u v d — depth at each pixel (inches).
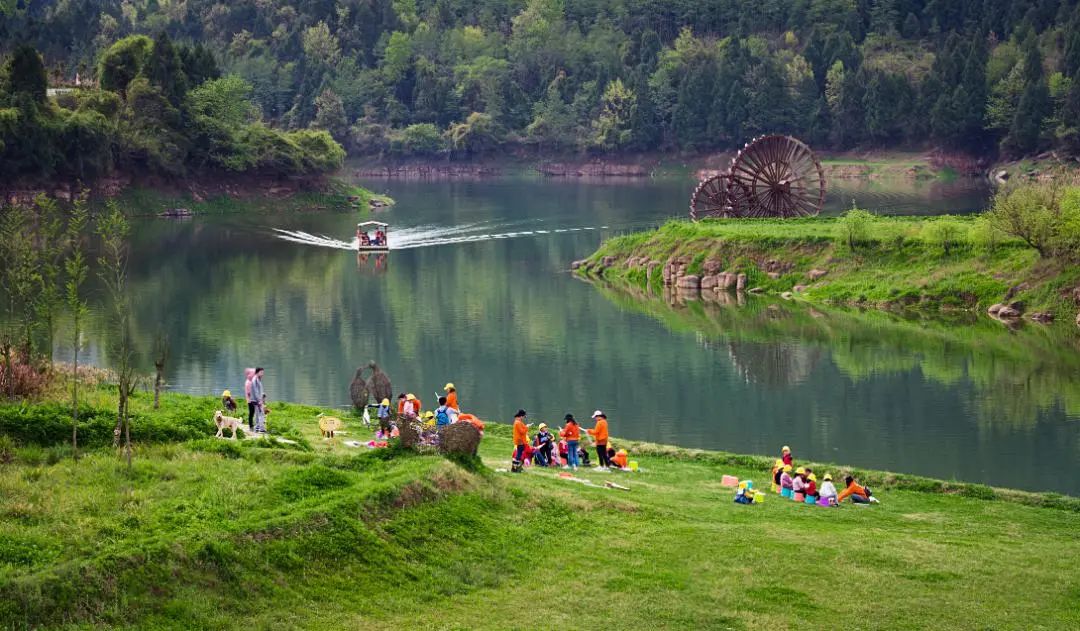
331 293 4089.6
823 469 1745.8
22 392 1540.4
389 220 6658.5
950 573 1185.4
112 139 6510.8
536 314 3659.0
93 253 4877.0
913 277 3671.3
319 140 7815.0
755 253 4074.8
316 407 1996.8
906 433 2204.7
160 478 1220.5
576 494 1381.6
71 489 1154.0
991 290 3474.4
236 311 3681.1
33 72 6274.6
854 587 1128.2
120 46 7421.3
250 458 1349.7
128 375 1627.7
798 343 3127.5
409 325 3481.8
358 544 1087.6
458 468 1312.7
